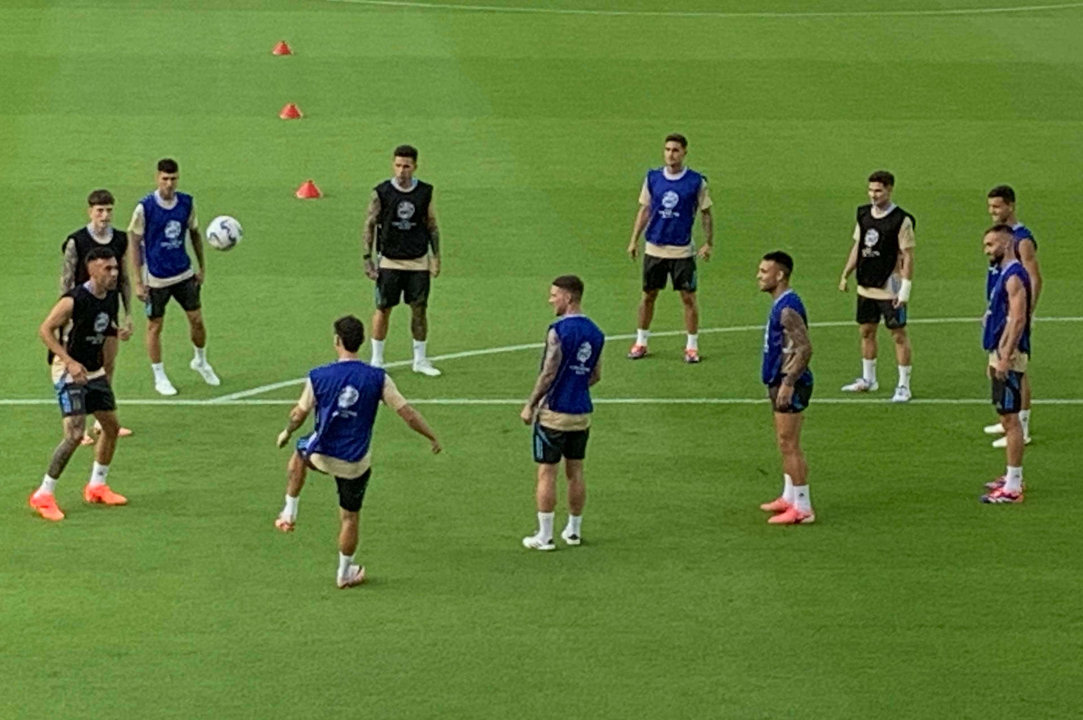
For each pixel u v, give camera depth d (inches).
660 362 2433.6
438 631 1619.1
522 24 4375.0
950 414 2244.1
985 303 2723.9
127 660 1552.7
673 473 2033.7
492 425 2180.1
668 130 3585.1
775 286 1861.5
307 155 3361.2
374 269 2331.4
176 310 2603.3
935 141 3560.5
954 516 1911.9
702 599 1697.8
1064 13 4685.0
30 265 2753.4
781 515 1888.5
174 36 4121.6
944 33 4429.1
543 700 1494.8
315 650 1578.5
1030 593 1717.5
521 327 2564.0
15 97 3622.0
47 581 1708.9
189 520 1866.4
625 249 2925.7
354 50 4072.3
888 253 2249.0
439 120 3597.4
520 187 3218.5
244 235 2938.0
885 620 1656.0
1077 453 2108.8
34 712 1459.2
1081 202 3213.6
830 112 3735.2
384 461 2053.4
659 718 1467.8
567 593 1707.7
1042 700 1508.4
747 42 4291.3
